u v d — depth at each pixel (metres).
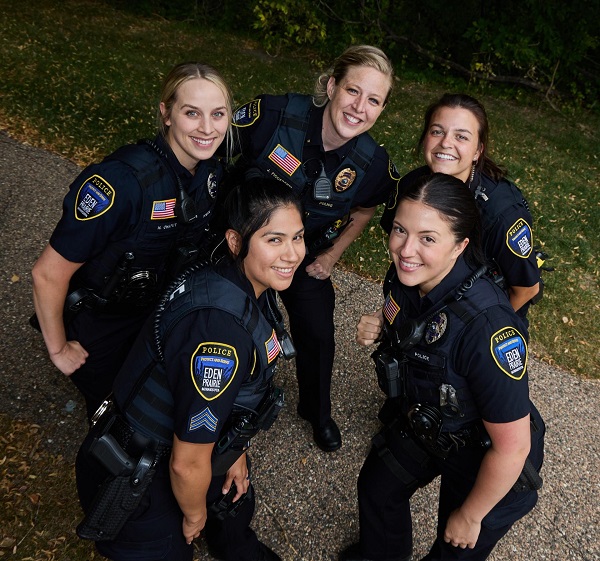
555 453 3.37
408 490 2.28
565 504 3.08
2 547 2.47
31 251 4.20
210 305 1.58
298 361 2.99
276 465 3.04
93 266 2.12
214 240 2.22
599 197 6.71
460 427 1.87
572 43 10.16
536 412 2.04
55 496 2.69
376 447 2.24
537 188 6.67
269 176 2.58
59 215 4.68
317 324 2.83
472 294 1.76
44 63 7.63
